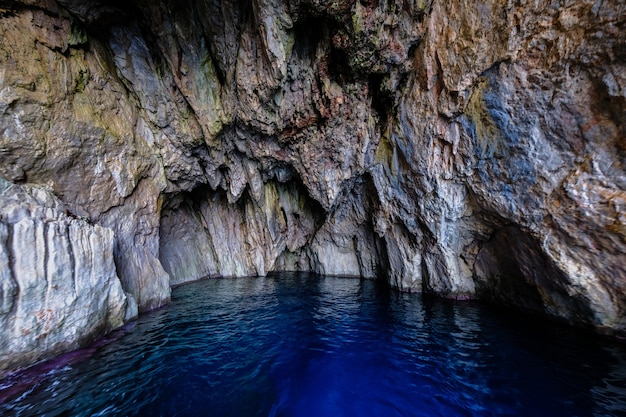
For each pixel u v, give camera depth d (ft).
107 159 24.22
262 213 45.01
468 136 24.50
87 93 22.95
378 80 28.37
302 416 13.00
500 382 15.40
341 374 16.47
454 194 27.25
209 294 35.40
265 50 23.58
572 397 13.88
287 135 32.42
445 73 23.94
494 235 26.30
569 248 20.24
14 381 14.07
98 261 19.61
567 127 19.26
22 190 17.12
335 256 50.11
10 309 14.43
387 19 23.08
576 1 17.28
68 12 21.21
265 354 18.84
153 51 26.86
